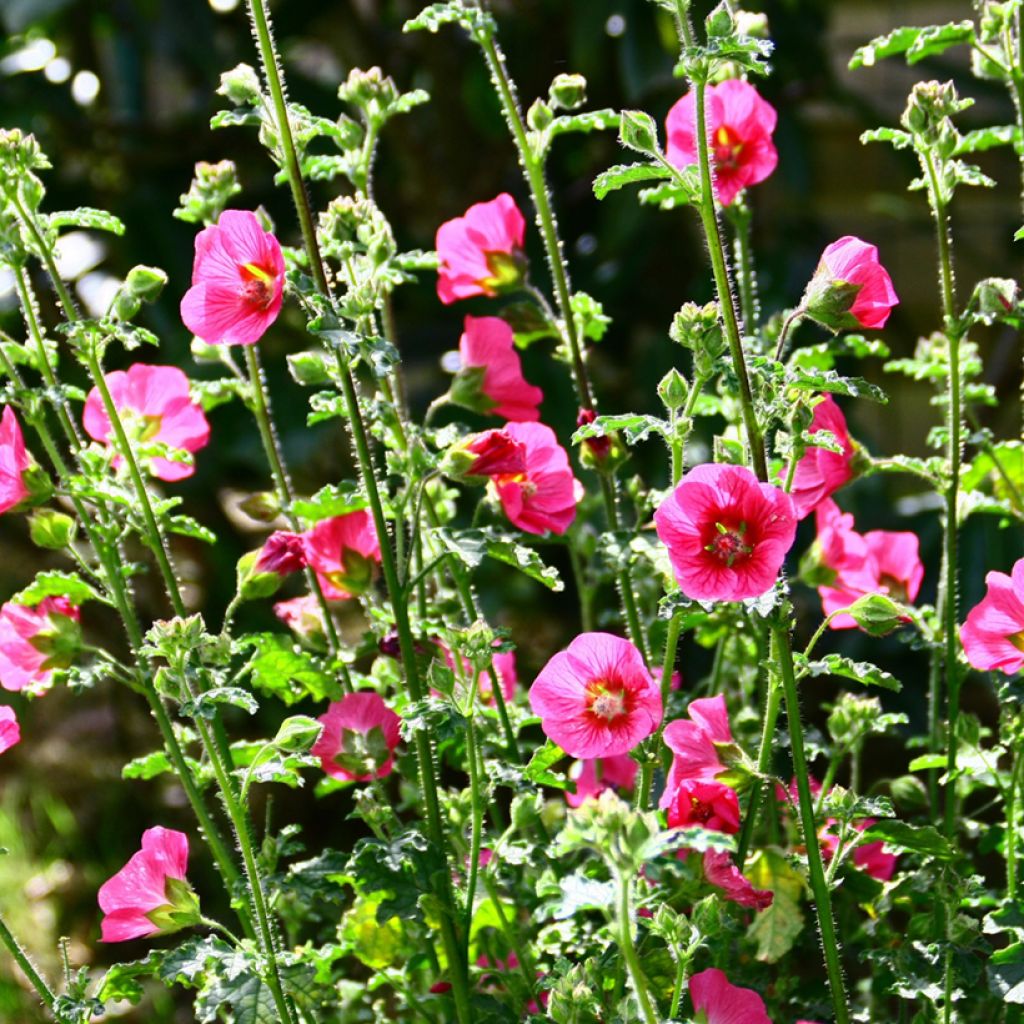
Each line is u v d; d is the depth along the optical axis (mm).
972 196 3119
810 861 1438
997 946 1546
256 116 1474
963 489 1612
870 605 1439
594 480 2090
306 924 1812
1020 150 1564
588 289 2525
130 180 2566
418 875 1477
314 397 1508
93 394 1571
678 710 1515
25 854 2322
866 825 1555
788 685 1428
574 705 1440
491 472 1492
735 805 1466
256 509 1575
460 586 1559
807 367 1559
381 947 1534
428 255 1562
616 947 1443
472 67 2699
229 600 2441
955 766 1528
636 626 1548
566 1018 1419
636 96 2330
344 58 2848
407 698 1520
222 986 1463
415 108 2725
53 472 2049
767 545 1412
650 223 2543
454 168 2752
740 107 1562
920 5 3125
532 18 2670
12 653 1519
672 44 2336
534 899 1544
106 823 2420
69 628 1519
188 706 1427
